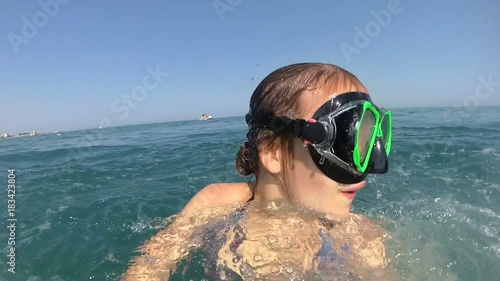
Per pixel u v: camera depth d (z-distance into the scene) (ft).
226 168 3.92
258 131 1.37
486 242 1.66
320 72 1.31
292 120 1.27
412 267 1.40
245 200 1.66
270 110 1.32
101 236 2.04
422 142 4.91
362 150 1.25
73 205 2.73
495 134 5.54
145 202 2.71
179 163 4.37
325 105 1.25
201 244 1.49
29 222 2.38
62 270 1.66
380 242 1.54
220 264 1.33
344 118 1.23
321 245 1.34
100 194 3.04
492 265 1.46
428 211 2.12
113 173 3.92
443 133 5.88
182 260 1.43
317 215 1.34
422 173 3.26
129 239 1.94
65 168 4.33
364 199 2.43
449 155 3.99
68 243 1.97
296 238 1.33
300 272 1.25
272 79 1.37
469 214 2.06
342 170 1.25
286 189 1.36
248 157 1.50
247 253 1.30
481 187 2.73
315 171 1.27
